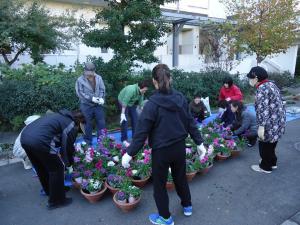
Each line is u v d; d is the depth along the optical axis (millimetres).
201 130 4934
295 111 8062
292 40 9891
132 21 6336
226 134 4820
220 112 6117
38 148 2826
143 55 6324
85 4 10750
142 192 3379
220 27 10188
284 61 15133
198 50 15367
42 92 5918
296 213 3029
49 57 9094
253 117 5004
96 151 4051
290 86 13398
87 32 6406
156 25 6469
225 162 4469
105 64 6629
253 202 3264
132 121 5145
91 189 3264
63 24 7566
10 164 4496
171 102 2441
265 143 3830
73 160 3383
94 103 4805
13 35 6516
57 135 2994
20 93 5762
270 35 9414
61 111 3141
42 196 3488
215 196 3408
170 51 14312
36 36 6949
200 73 9266
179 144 2570
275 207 3152
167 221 2760
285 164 4391
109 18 6004
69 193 3537
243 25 9836
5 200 3393
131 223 2906
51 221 2963
